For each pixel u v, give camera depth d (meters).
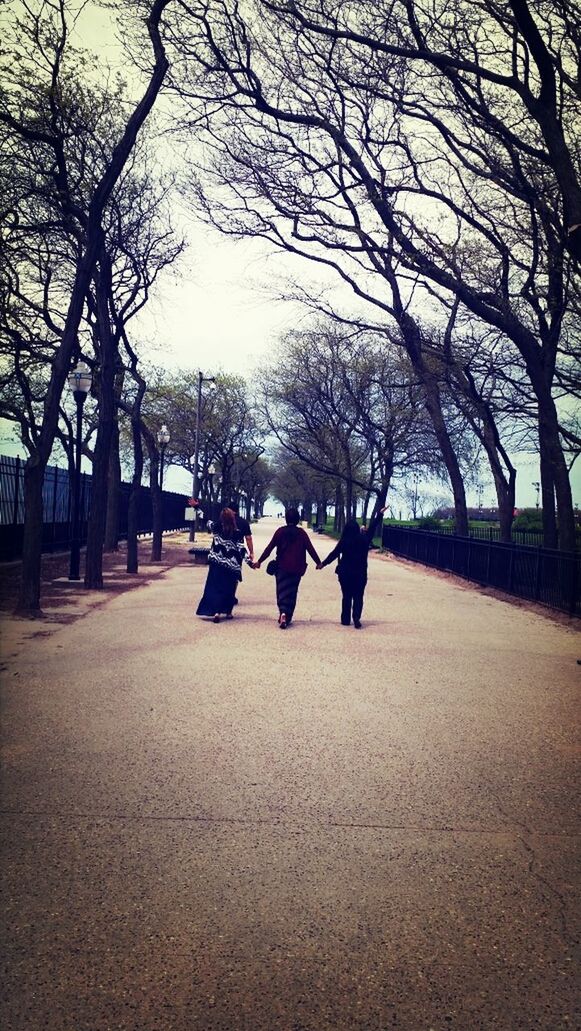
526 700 7.66
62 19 14.33
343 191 19.39
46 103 15.01
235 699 7.33
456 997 2.82
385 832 4.31
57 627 11.54
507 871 3.86
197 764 5.42
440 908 3.46
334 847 4.10
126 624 12.02
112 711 6.80
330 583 20.72
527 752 5.92
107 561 26.34
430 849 4.10
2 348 20.89
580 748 6.06
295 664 9.10
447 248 18.98
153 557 27.06
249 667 8.85
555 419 19.53
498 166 18.36
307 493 83.81
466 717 6.92
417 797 4.89
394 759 5.65
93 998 2.77
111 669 8.59
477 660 9.80
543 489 22.27
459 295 18.91
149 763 5.43
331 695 7.59
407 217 18.39
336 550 12.34
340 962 3.02
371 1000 2.79
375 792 4.95
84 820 4.39
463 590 19.80
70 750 5.70
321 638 11.12
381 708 7.14
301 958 3.04
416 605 15.98
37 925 3.24
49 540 26.77
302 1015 2.71
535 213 19.05
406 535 33.50
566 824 4.51
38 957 3.01
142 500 44.44
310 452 56.81
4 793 4.81
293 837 4.21
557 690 8.18
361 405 40.59
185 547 36.75
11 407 24.62
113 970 2.93
